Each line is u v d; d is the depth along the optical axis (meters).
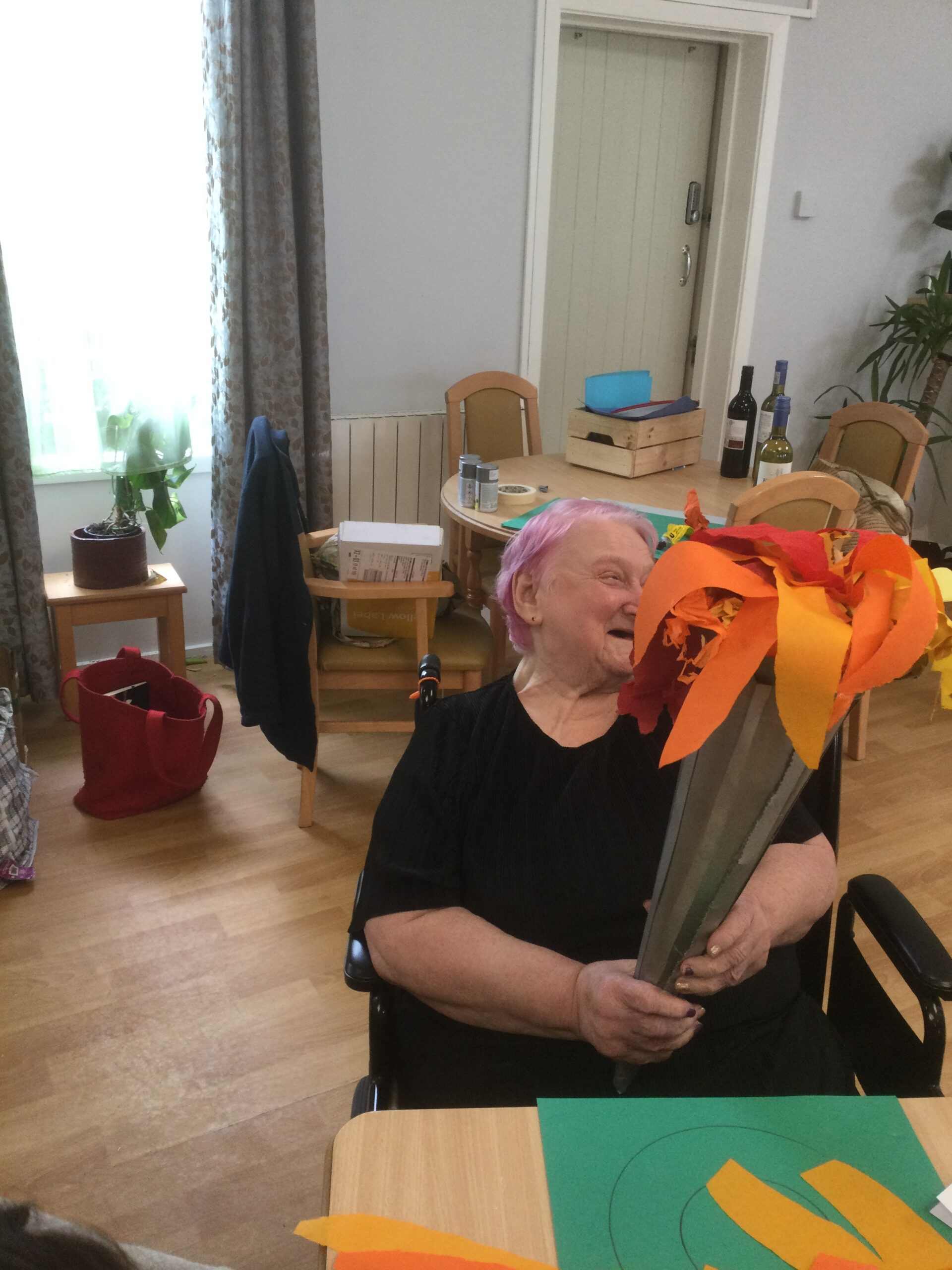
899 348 4.55
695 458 3.26
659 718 1.16
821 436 4.60
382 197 3.38
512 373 3.82
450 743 1.17
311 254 3.13
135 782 2.57
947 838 2.62
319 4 3.09
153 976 2.03
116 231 2.90
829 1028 1.22
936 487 4.92
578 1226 0.73
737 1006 1.14
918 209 4.39
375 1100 1.08
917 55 4.11
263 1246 1.50
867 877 1.28
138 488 2.96
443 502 2.83
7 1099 1.74
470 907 1.15
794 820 1.21
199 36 2.94
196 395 3.32
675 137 4.05
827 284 4.32
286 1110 1.74
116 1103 1.74
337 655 2.49
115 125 2.87
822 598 0.61
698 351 4.38
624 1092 1.08
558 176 3.90
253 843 2.49
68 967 2.05
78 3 2.75
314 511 3.40
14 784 2.35
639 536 1.19
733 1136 0.81
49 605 2.96
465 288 3.63
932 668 0.62
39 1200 1.55
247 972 2.05
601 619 1.14
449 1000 1.09
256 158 2.97
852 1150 0.80
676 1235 0.73
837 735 1.29
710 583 0.61
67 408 3.07
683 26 3.67
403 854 1.13
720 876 0.79
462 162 3.47
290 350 3.17
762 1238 0.72
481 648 2.57
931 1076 1.14
